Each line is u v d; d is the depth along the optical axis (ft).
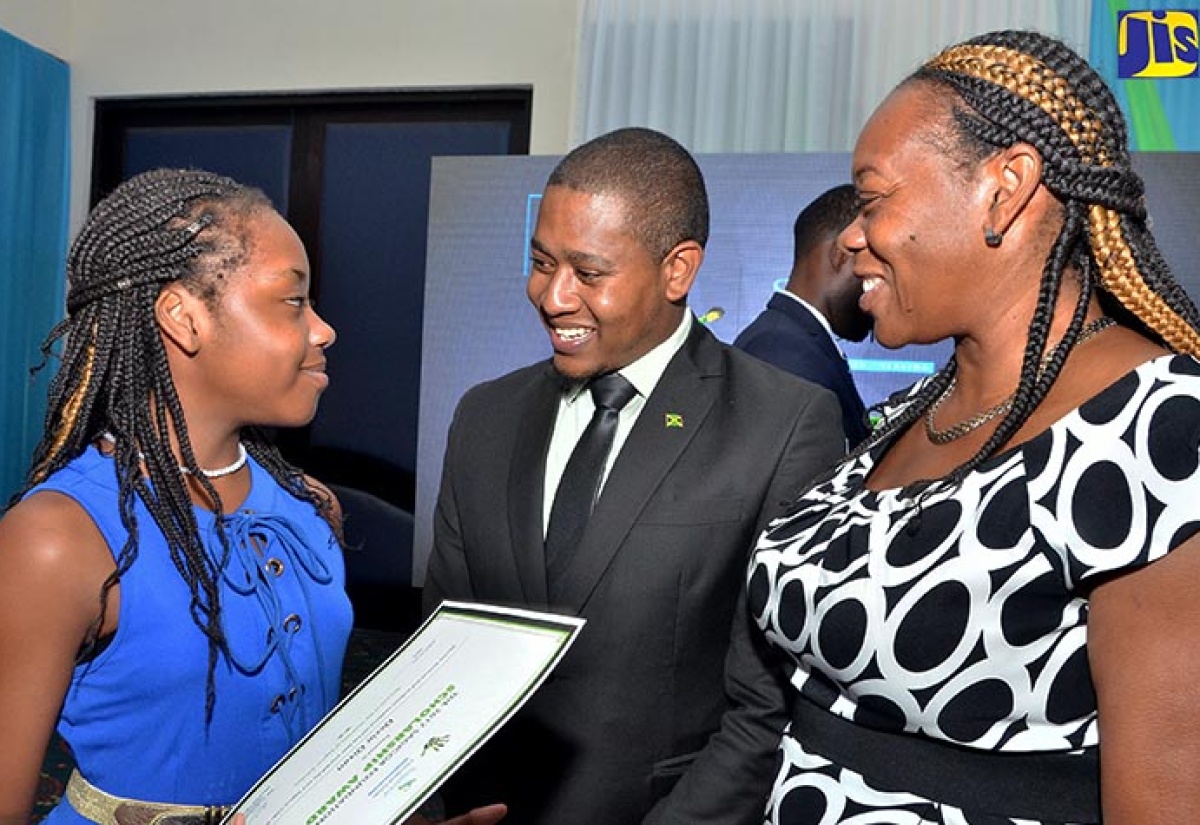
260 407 3.76
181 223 3.60
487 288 14.34
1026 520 2.84
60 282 18.53
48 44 18.26
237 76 18.08
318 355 3.90
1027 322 3.16
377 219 17.93
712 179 13.26
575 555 4.84
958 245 3.14
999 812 2.95
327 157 18.11
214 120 18.58
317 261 18.16
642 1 16.44
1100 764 2.74
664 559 4.75
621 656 4.75
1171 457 2.65
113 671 3.45
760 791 4.25
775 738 4.24
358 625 17.80
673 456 4.86
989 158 3.07
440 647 3.33
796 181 13.04
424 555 14.51
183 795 3.57
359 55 17.60
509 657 3.11
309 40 17.79
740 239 13.19
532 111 16.96
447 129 17.62
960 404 3.41
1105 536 2.68
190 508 3.60
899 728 3.14
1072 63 3.12
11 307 17.52
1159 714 2.58
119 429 3.56
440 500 5.53
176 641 3.50
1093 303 3.16
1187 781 2.54
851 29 15.76
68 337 3.69
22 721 3.28
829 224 7.70
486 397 5.52
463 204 14.42
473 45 17.16
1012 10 15.01
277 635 3.73
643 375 5.03
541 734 4.83
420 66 17.35
